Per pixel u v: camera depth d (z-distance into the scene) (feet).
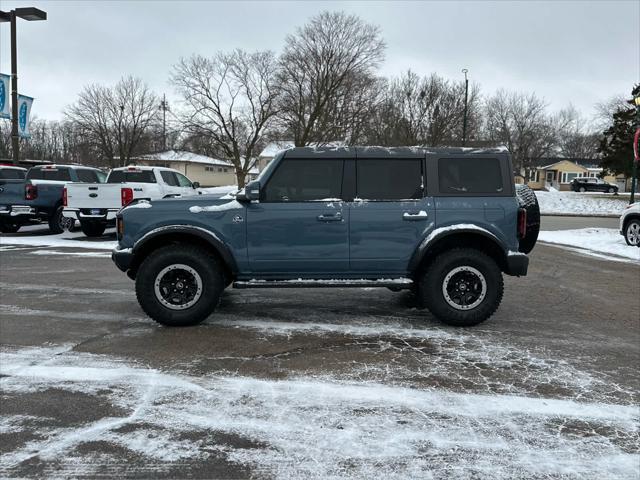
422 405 11.12
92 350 14.47
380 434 9.85
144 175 41.42
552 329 17.16
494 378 12.69
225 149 126.82
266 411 10.77
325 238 16.66
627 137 110.52
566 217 86.48
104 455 9.05
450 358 14.11
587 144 231.91
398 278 17.13
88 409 10.81
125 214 16.65
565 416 10.69
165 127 130.93
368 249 16.71
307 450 9.28
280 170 16.78
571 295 22.85
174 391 11.74
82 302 20.26
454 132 134.10
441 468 8.74
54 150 218.79
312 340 15.57
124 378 12.47
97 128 153.89
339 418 10.49
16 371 12.85
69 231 45.96
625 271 29.96
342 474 8.54
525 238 18.93
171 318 16.55
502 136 169.07
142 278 16.35
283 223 16.57
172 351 14.44
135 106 153.79
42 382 12.19
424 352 14.58
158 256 16.43
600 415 10.76
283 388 11.95
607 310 19.97
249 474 8.53
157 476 8.46
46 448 9.27
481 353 14.55
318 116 123.54
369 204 16.70
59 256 32.50
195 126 124.88
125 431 9.91
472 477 8.48
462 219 16.67
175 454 9.12
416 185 16.92
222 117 125.18
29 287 23.07
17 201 42.14
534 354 14.55
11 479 8.30
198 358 13.91
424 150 17.04
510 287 24.71
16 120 48.06
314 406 11.02
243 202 16.67
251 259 16.71
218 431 9.93
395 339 15.75
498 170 17.01
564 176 212.84
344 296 21.93
